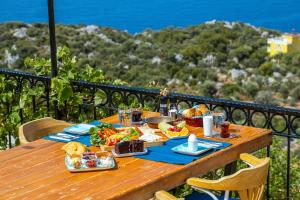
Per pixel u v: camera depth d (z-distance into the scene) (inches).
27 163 130.1
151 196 117.4
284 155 216.4
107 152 131.3
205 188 123.1
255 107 160.2
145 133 149.6
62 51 233.5
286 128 156.0
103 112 234.4
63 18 1171.9
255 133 149.9
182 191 187.0
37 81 220.5
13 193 112.2
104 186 114.6
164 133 151.6
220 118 155.8
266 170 128.1
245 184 123.6
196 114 159.9
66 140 146.9
